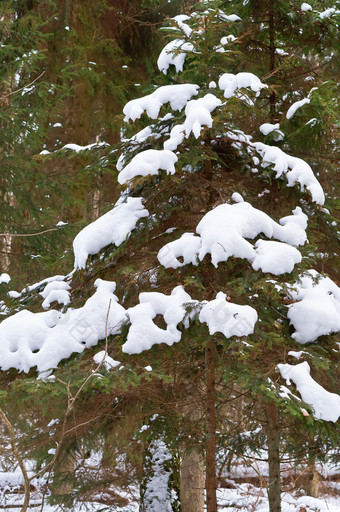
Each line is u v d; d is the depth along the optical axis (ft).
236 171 19.42
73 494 19.27
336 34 21.94
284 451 20.75
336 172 22.39
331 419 14.55
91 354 15.80
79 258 16.97
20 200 28.68
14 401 16.85
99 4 32.30
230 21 19.86
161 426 19.57
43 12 32.35
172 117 18.47
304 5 21.48
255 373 14.70
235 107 16.43
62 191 29.84
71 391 16.26
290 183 17.83
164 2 33.24
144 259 17.76
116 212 17.44
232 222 15.35
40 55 27.61
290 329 17.25
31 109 27.68
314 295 16.92
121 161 19.26
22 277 25.57
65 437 17.89
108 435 19.42
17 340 15.89
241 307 14.24
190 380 20.38
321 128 20.22
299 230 16.87
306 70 23.53
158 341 14.53
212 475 17.71
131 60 35.35
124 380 14.33
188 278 15.29
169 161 16.10
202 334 15.14
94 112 39.04
